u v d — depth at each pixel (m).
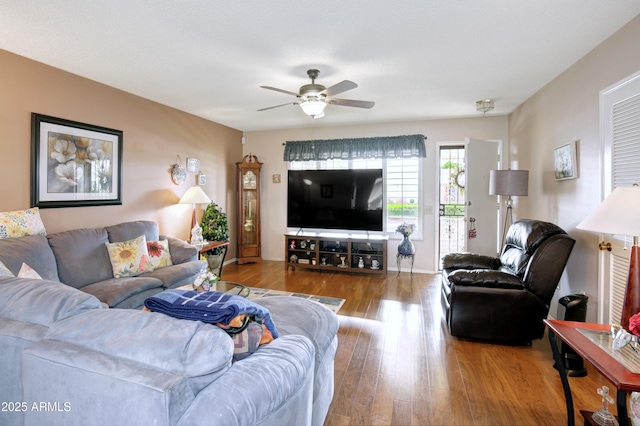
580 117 2.83
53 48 2.67
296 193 5.60
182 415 0.83
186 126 4.79
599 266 2.54
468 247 4.46
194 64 2.97
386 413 1.95
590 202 2.68
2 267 2.19
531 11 2.10
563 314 2.58
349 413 1.94
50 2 2.01
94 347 0.95
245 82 3.46
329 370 1.90
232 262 6.01
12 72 2.77
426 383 2.26
